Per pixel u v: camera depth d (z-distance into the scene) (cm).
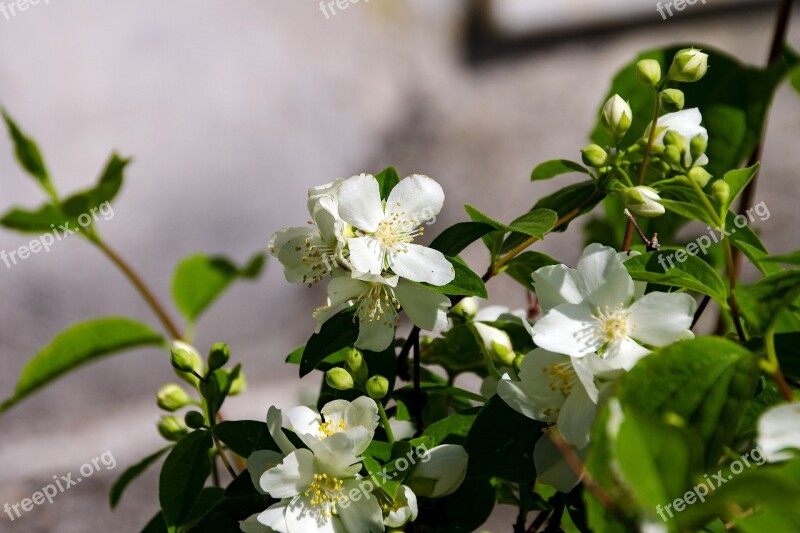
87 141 77
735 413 38
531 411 40
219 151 79
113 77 77
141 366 80
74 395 78
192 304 57
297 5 79
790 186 80
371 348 42
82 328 53
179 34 78
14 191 75
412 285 42
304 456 40
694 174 43
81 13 76
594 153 43
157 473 77
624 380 39
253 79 79
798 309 41
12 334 76
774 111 80
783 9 52
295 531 40
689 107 51
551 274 41
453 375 48
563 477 41
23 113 75
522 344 45
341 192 41
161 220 79
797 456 38
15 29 74
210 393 46
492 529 76
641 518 37
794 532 36
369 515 40
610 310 40
